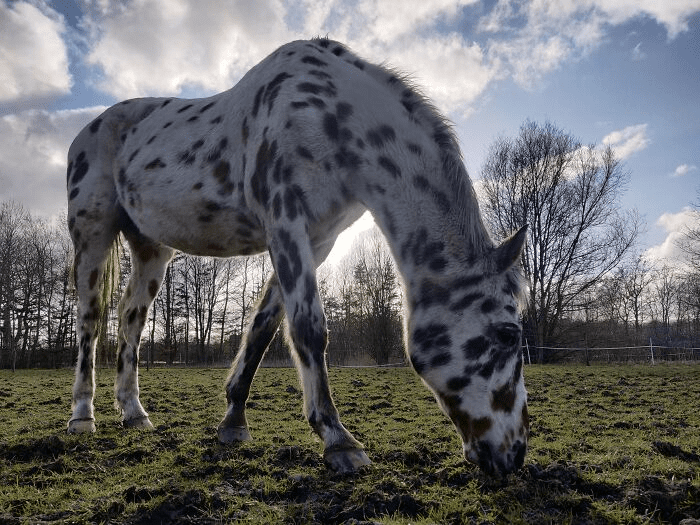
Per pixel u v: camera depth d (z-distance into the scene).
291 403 6.88
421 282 3.09
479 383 2.87
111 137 4.91
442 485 2.73
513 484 2.66
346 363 33.22
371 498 2.40
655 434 4.30
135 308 5.05
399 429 4.63
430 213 3.16
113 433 4.32
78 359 4.68
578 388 8.87
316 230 3.36
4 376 16.12
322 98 3.41
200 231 4.13
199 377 13.62
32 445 3.68
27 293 33.22
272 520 2.25
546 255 26.66
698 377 11.35
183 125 4.31
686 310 36.91
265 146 3.42
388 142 3.31
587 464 3.04
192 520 2.27
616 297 33.03
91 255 4.88
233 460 3.17
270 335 3.91
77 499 2.57
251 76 4.00
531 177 27.00
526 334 25.80
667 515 2.28
